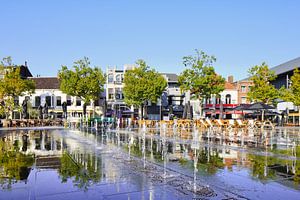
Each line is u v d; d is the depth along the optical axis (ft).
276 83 190.08
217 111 181.57
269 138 62.80
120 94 189.37
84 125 123.75
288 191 19.19
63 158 32.96
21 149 41.91
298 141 55.31
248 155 35.47
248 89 188.96
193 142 52.44
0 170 26.13
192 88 130.82
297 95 131.64
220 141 54.39
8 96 137.59
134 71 152.66
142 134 75.10
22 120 125.18
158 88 152.35
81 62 152.97
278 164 29.04
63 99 188.75
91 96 152.76
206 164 29.12
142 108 171.32
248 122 103.96
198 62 128.26
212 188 19.93
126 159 32.22
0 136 68.64
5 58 141.38
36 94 187.42
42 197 18.16
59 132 84.28
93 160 31.53
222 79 130.62
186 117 130.21
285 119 151.94
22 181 22.03
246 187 20.18
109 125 123.44
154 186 20.49
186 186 20.44
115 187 20.29
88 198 17.89
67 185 20.83
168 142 52.37
